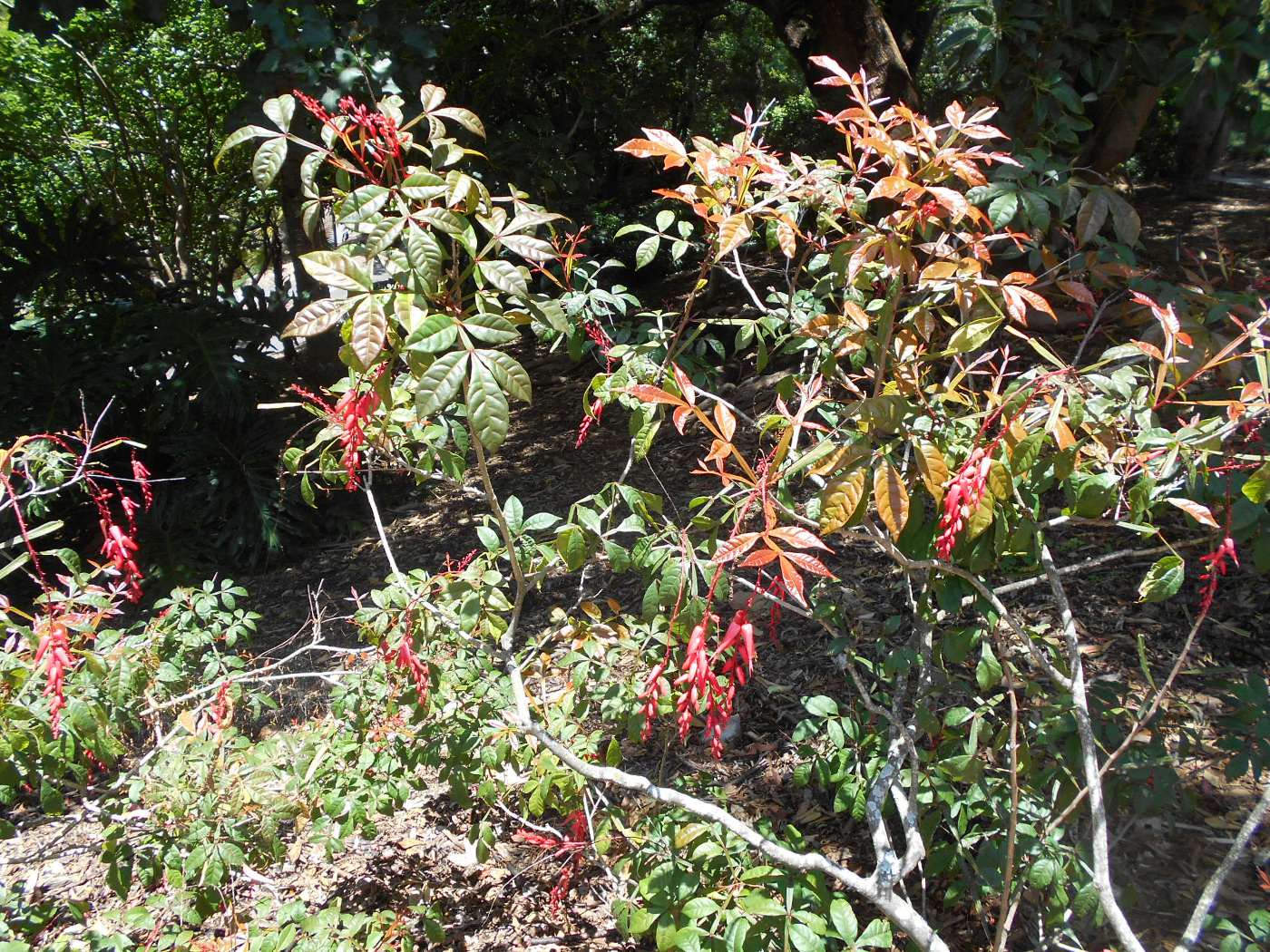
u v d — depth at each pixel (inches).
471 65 342.6
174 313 261.1
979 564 68.2
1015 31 175.0
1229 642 118.4
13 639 82.3
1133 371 83.7
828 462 59.6
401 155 66.3
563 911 104.3
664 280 394.6
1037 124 173.6
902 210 69.2
